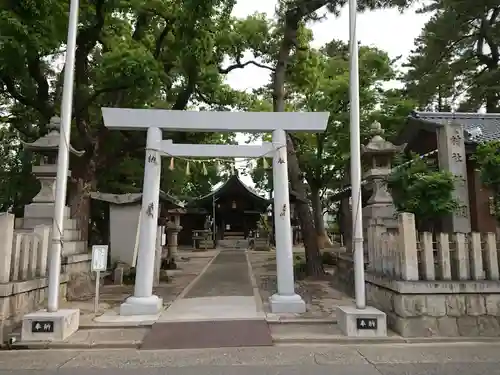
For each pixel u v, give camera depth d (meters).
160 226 12.43
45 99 13.34
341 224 18.12
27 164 15.07
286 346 6.13
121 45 11.97
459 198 9.24
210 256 24.88
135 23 14.91
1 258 6.28
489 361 5.33
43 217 9.35
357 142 7.21
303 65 15.98
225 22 14.69
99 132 14.03
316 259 13.67
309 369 5.06
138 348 6.11
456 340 6.23
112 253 12.41
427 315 6.40
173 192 22.84
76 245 10.12
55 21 11.02
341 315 6.80
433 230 9.52
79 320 7.32
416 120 11.98
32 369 5.14
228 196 36.53
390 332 6.66
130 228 12.48
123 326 7.00
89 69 15.43
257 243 31.47
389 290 7.00
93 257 7.88
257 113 8.55
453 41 21.81
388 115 16.16
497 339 6.27
